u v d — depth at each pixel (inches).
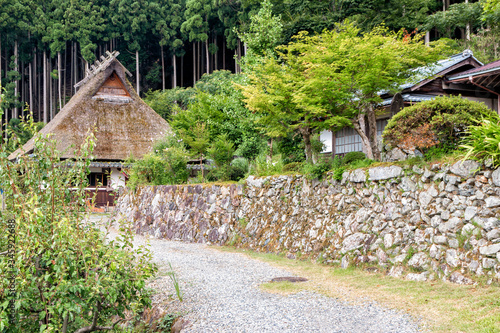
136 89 2309.3
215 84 1679.4
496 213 237.0
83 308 199.0
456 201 261.6
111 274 198.8
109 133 975.6
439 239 266.7
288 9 994.7
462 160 257.0
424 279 261.0
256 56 723.4
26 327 211.0
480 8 1113.4
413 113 295.1
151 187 686.5
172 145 762.8
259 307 240.8
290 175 439.5
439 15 1157.7
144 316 273.4
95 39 2329.0
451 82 524.4
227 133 695.1
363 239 322.0
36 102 2459.4
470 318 188.4
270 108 423.2
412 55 352.8
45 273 206.4
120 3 2224.4
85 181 220.7
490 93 554.6
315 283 286.7
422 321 195.3
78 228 199.8
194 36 2071.9
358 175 343.3
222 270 349.7
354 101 376.8
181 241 562.6
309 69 345.1
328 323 205.9
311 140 603.2
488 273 230.8
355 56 323.9
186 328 223.9
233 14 1958.7
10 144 207.5
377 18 1030.4
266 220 455.2
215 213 538.0
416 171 293.7
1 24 2139.5
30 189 199.9
